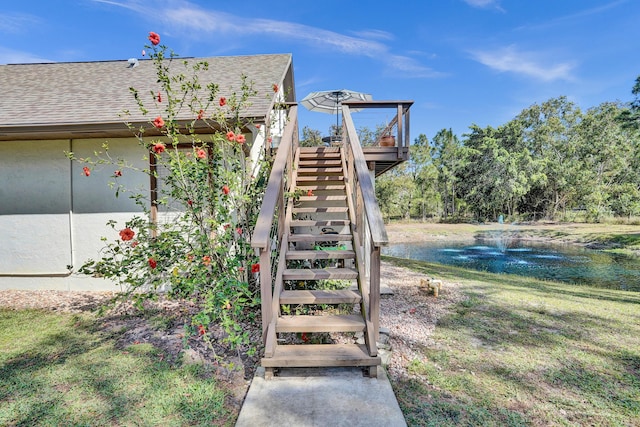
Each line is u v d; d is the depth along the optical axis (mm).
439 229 25078
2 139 5863
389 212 30156
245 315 3938
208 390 2752
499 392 2750
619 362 3285
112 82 6930
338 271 3615
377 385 2693
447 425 2344
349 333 3754
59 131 5145
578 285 7746
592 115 29859
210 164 4340
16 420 2406
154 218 5777
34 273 5992
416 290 6039
